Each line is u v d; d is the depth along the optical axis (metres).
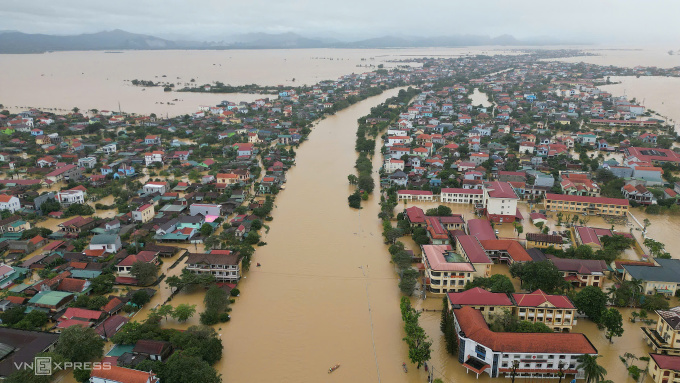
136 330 116.50
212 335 117.50
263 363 114.25
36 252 169.88
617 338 122.94
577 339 108.00
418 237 174.50
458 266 145.38
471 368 107.81
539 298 125.69
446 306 130.25
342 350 119.69
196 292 146.12
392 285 150.88
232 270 149.00
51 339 114.81
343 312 136.00
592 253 163.00
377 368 113.44
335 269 160.62
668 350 114.06
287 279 153.75
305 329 127.94
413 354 109.94
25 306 130.75
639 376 107.19
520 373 107.75
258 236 181.88
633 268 149.00
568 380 107.25
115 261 157.38
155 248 169.88
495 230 191.62
